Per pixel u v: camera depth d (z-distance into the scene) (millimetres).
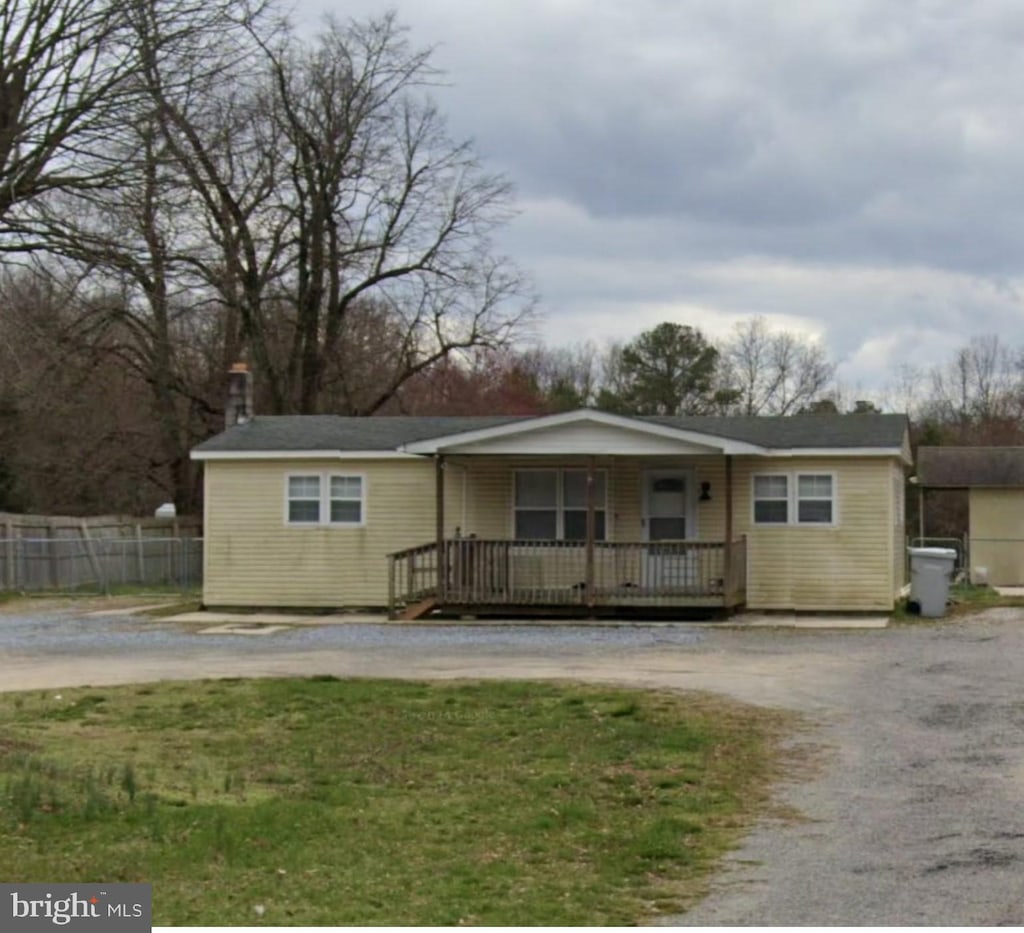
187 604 30766
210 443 29312
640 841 9984
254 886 8766
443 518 27188
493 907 8359
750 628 24203
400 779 12219
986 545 34344
